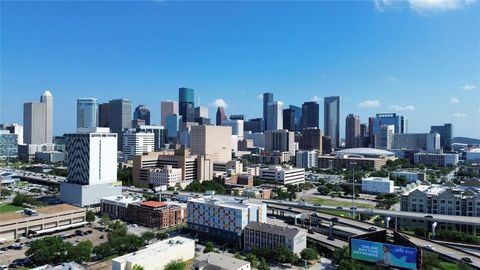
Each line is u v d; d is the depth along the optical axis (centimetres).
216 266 17812
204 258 18775
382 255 17338
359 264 17975
